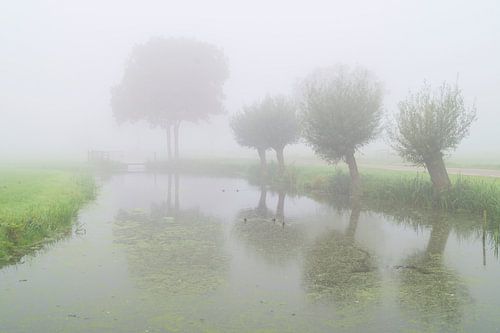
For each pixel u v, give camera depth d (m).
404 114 19.50
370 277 10.08
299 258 11.73
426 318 7.66
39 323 7.34
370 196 22.22
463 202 17.81
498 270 10.62
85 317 7.61
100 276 9.93
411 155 19.33
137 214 18.38
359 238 14.14
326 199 22.91
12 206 14.84
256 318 7.62
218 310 7.98
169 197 23.91
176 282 9.59
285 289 9.20
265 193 25.75
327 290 9.15
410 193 20.05
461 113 18.84
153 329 7.13
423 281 9.78
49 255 11.61
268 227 15.91
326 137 22.31
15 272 10.13
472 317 7.70
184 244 13.18
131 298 8.56
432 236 14.29
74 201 18.39
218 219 17.47
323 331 7.11
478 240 13.69
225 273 10.32
